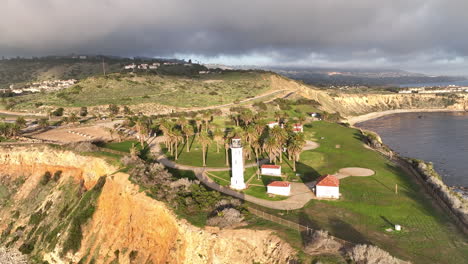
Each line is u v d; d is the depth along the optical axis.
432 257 43.09
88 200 69.38
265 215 52.56
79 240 63.06
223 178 77.56
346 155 100.94
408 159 97.56
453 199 62.00
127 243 56.06
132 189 62.00
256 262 42.72
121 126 131.75
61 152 82.69
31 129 122.62
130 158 75.88
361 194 67.62
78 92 192.38
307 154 101.75
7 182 82.75
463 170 117.88
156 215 54.16
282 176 79.75
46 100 178.75
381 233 50.19
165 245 50.94
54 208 73.75
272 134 95.94
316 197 65.50
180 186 61.91
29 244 67.94
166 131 99.44
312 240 42.19
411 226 52.91
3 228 74.31
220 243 45.28
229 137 93.38
